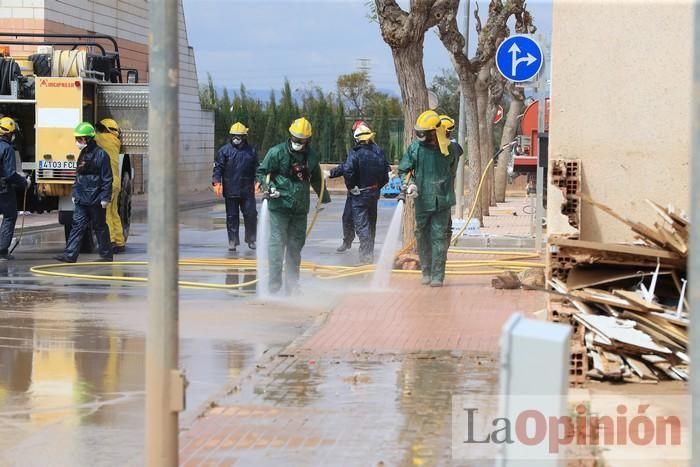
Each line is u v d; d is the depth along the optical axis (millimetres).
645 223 12867
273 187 18078
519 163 35688
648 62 12703
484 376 11594
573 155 12930
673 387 11008
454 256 24953
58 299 18016
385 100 86250
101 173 23094
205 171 57781
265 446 8984
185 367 12633
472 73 35875
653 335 11305
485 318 15531
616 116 12812
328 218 39562
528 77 23516
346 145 69125
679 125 12703
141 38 51094
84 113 25219
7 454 9164
